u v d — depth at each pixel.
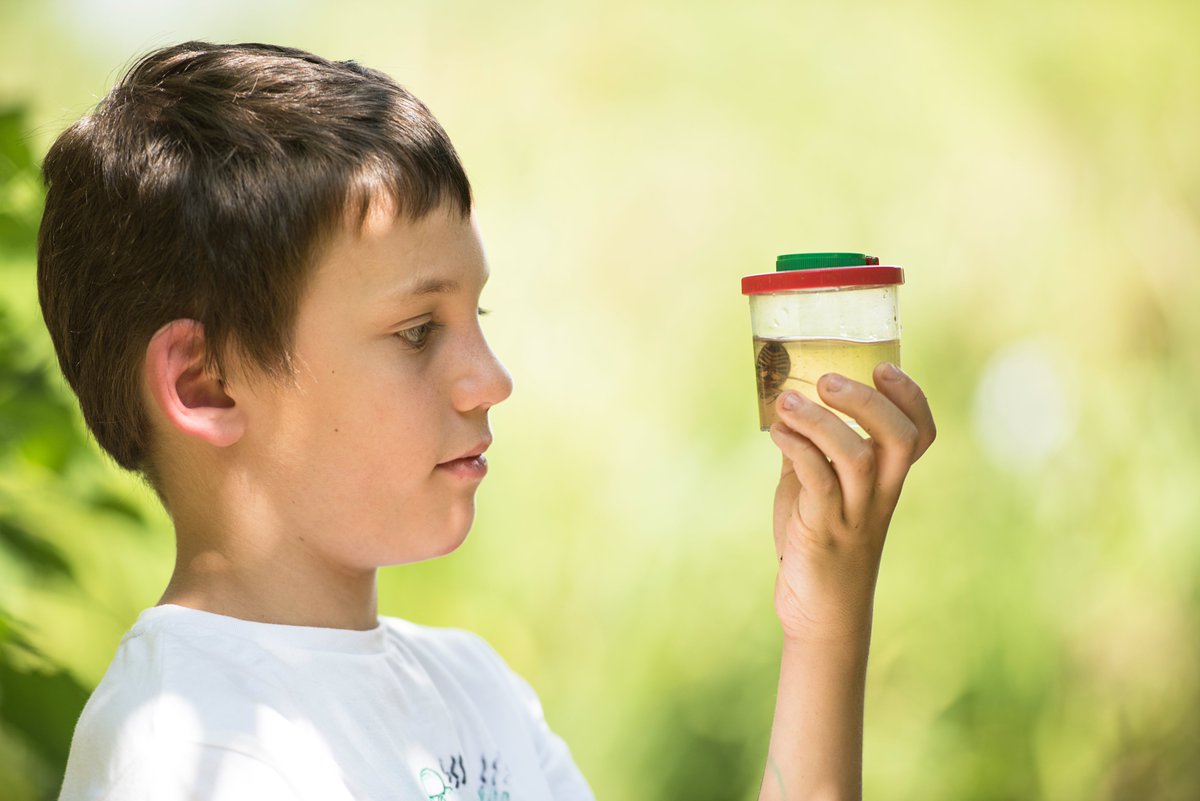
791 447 1.59
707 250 6.48
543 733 1.98
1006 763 5.76
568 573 5.85
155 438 1.61
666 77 6.76
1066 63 6.58
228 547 1.59
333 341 1.52
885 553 6.02
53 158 1.66
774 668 5.74
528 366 6.25
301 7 6.84
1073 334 6.24
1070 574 5.95
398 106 1.60
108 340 1.59
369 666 1.61
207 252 1.52
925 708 5.81
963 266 6.32
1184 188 6.43
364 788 1.52
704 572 5.86
